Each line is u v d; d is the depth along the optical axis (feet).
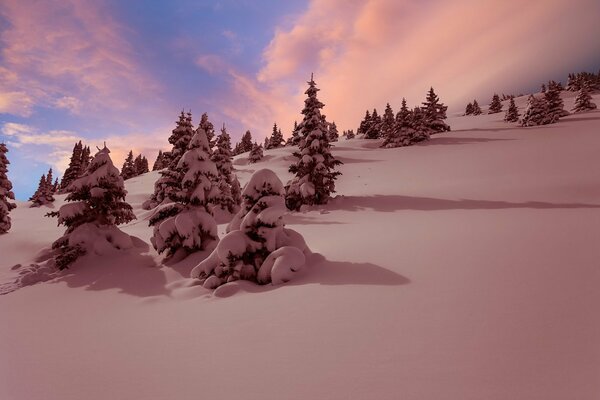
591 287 15.64
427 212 55.77
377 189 87.40
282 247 26.66
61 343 17.90
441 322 14.26
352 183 106.32
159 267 37.40
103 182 46.73
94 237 44.62
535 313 13.92
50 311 25.63
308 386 11.10
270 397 10.77
